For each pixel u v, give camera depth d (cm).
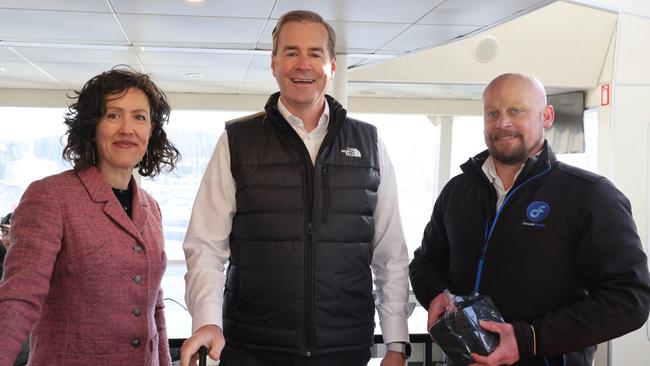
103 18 439
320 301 184
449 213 213
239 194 189
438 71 615
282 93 191
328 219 187
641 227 405
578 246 184
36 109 816
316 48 187
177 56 582
